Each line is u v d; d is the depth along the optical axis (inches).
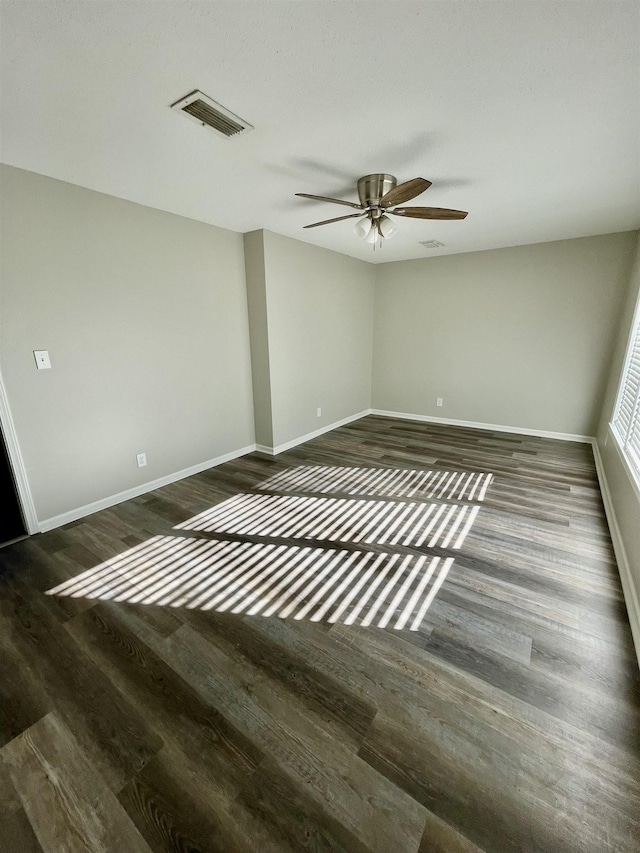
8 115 65.7
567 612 73.4
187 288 130.7
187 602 77.8
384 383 231.0
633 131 73.1
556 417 183.0
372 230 102.7
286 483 135.6
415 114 67.6
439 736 51.3
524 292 178.9
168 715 54.6
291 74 56.5
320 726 52.9
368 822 42.4
